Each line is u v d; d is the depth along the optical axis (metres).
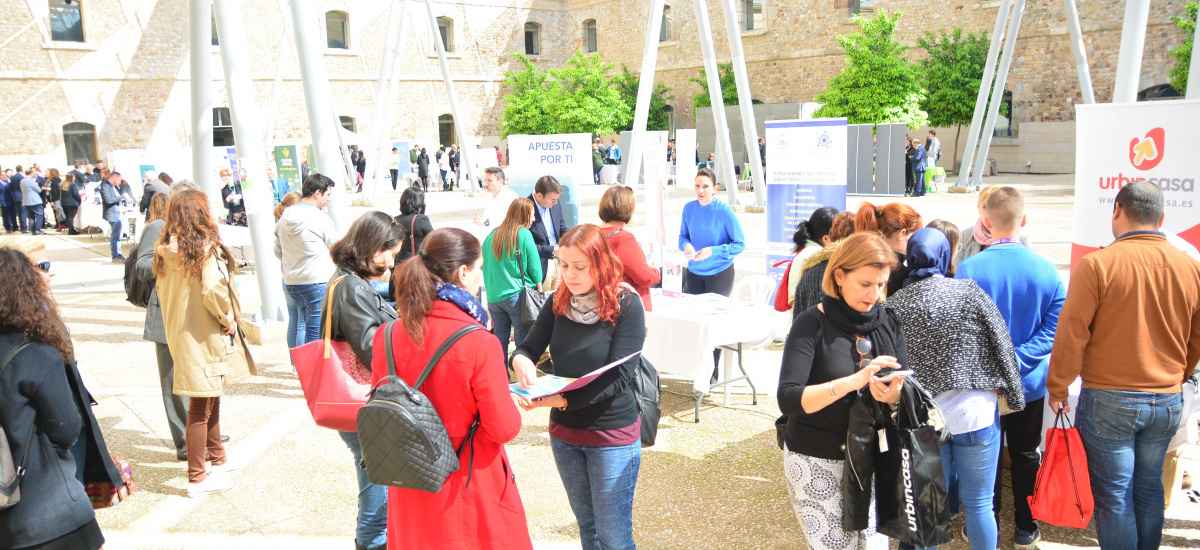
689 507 4.34
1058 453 3.32
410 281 2.53
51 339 2.96
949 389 3.01
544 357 3.30
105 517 4.34
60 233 18.94
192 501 4.54
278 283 8.46
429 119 34.31
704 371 5.29
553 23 37.28
